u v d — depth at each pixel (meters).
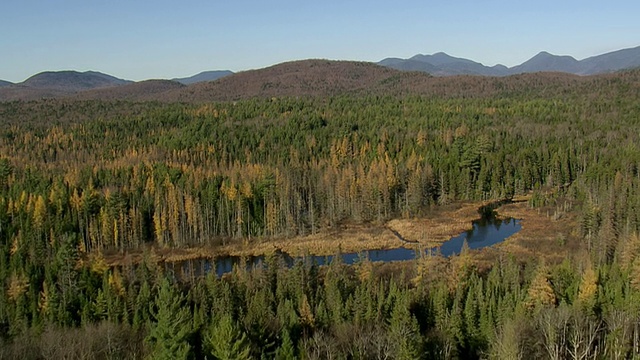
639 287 82.94
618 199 136.75
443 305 80.06
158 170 187.25
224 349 52.88
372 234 151.25
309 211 164.88
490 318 75.94
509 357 60.94
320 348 67.81
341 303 82.69
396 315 74.62
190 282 109.06
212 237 158.00
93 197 159.12
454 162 194.50
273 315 80.81
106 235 149.25
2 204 150.75
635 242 98.19
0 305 94.12
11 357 71.31
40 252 127.38
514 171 196.12
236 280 97.62
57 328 80.69
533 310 77.50
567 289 83.56
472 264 100.00
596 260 104.38
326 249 140.38
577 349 65.06
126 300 89.88
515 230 151.12
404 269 109.88
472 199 187.88
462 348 75.25
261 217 164.75
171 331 56.81
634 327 69.88
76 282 102.12
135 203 163.38
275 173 176.12
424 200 178.62
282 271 99.19
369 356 66.19
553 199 176.50
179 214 158.00
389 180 177.12
